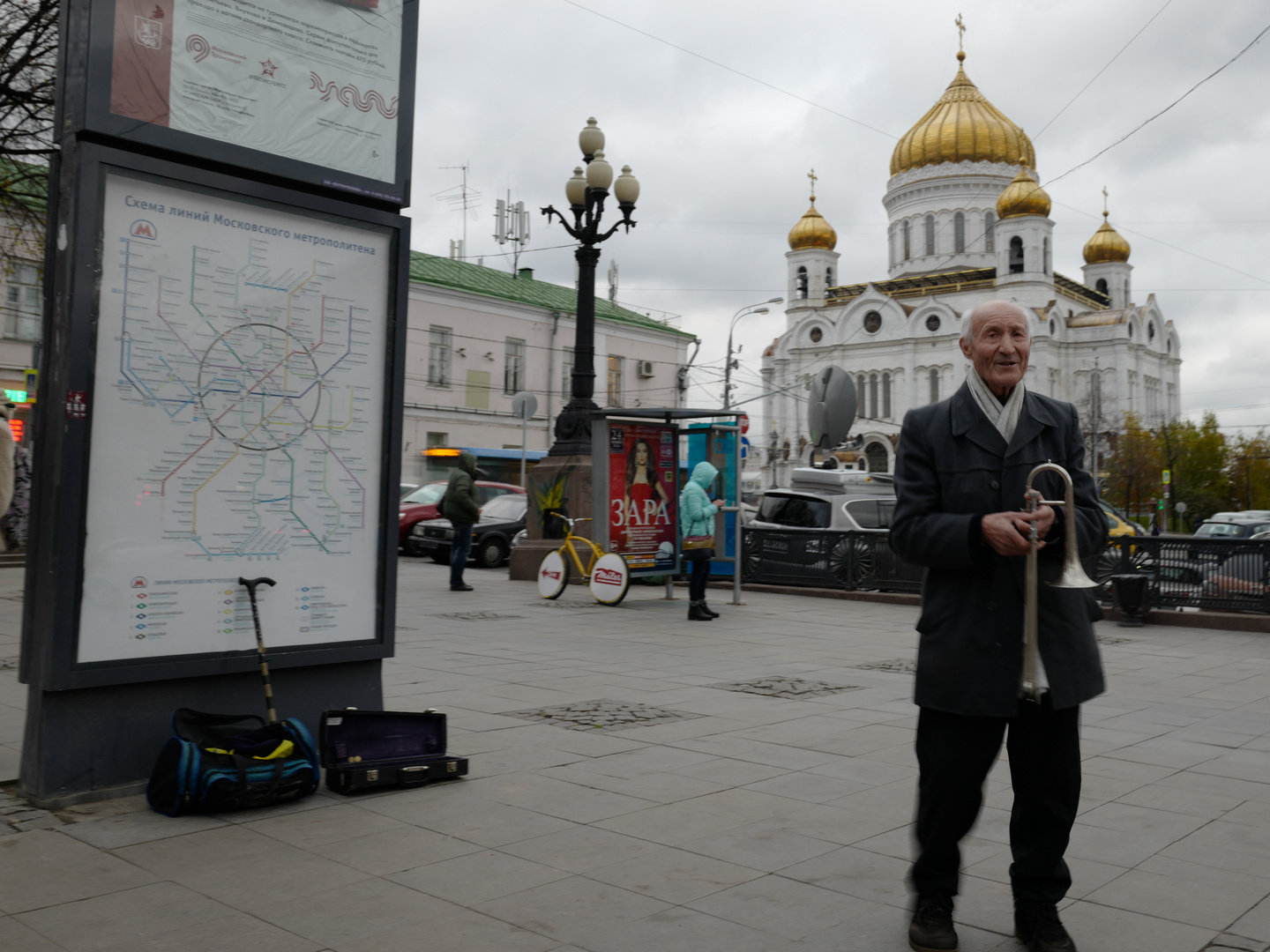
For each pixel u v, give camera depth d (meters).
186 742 4.13
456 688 7.05
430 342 37.97
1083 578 2.82
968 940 3.08
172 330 4.48
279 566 4.84
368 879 3.48
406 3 5.31
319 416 4.99
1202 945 3.05
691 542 11.56
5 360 22.81
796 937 3.06
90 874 3.49
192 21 4.52
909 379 72.44
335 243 5.04
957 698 2.94
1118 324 72.12
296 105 4.87
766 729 5.93
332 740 4.63
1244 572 12.07
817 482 16.42
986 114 76.00
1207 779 5.00
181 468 4.50
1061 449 3.10
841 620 12.09
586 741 5.55
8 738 5.23
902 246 77.62
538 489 16.80
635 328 45.91
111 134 4.25
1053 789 3.01
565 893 3.38
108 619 4.29
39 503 4.27
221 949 2.91
